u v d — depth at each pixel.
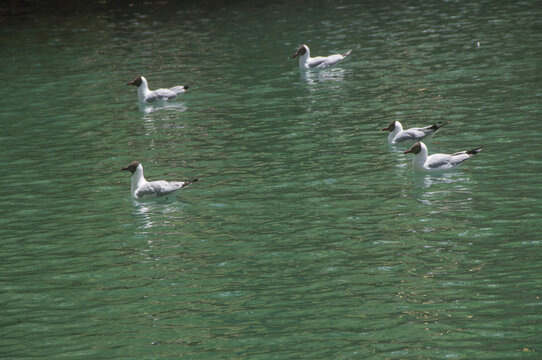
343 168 20.59
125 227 17.27
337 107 27.30
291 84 31.56
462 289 13.21
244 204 18.30
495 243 15.06
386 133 23.69
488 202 17.34
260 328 12.30
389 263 14.52
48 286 14.42
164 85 32.75
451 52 34.94
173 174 20.84
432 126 22.28
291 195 18.72
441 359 11.01
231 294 13.63
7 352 11.94
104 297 13.83
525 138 21.81
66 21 51.72
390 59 34.72
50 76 35.75
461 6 47.72
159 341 12.05
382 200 17.98
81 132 26.05
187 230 16.89
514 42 35.81
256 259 15.12
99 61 38.75
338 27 43.81
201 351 11.64
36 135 25.88
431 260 14.51
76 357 11.66
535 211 16.56
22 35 47.38
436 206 17.34
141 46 42.22
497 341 11.42
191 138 24.55
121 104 29.94
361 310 12.70
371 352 11.31
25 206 19.02
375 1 52.06
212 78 33.69
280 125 25.42
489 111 24.97
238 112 27.61
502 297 12.81
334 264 14.63
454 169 19.95
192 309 13.13
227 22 48.16
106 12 54.53
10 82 34.81
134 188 19.28
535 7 45.19
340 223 16.72
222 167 21.30
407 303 12.84
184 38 43.78
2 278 14.88
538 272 13.63
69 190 20.12
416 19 44.53
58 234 17.06
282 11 50.84
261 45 40.31
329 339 11.78
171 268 14.93
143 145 24.03
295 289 13.67
